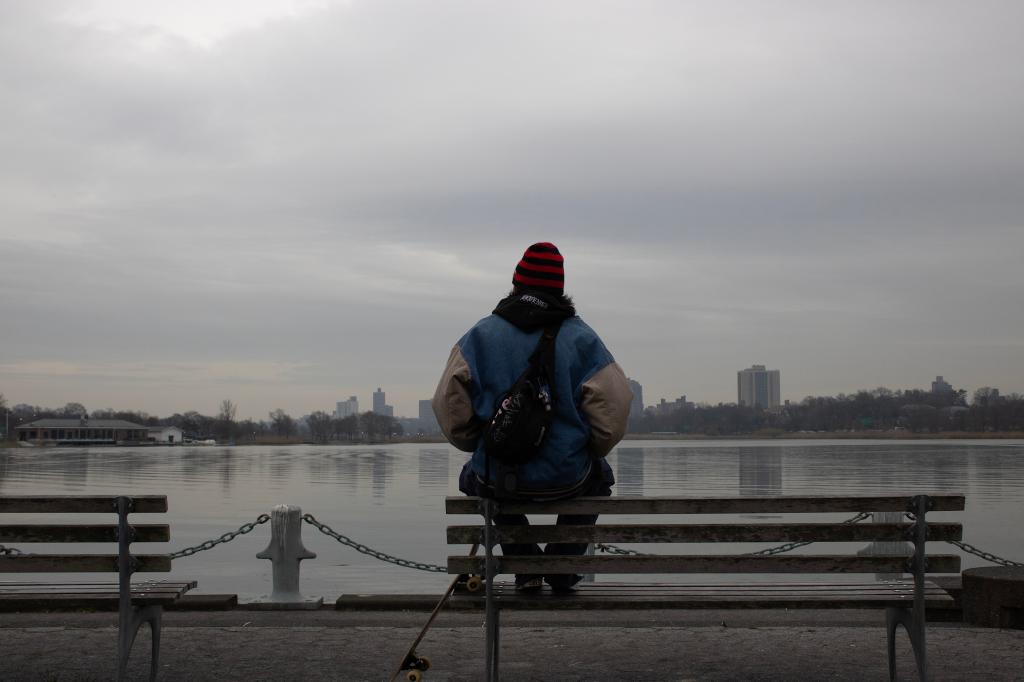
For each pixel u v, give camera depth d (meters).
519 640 6.66
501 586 5.03
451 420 4.77
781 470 70.88
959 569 4.66
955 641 6.56
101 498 4.86
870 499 4.65
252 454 156.62
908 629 4.82
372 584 14.71
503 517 5.02
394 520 29.86
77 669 5.80
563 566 4.68
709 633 6.87
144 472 76.38
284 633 6.90
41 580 13.30
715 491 43.03
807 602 4.67
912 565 4.70
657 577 13.88
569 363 4.74
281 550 8.20
